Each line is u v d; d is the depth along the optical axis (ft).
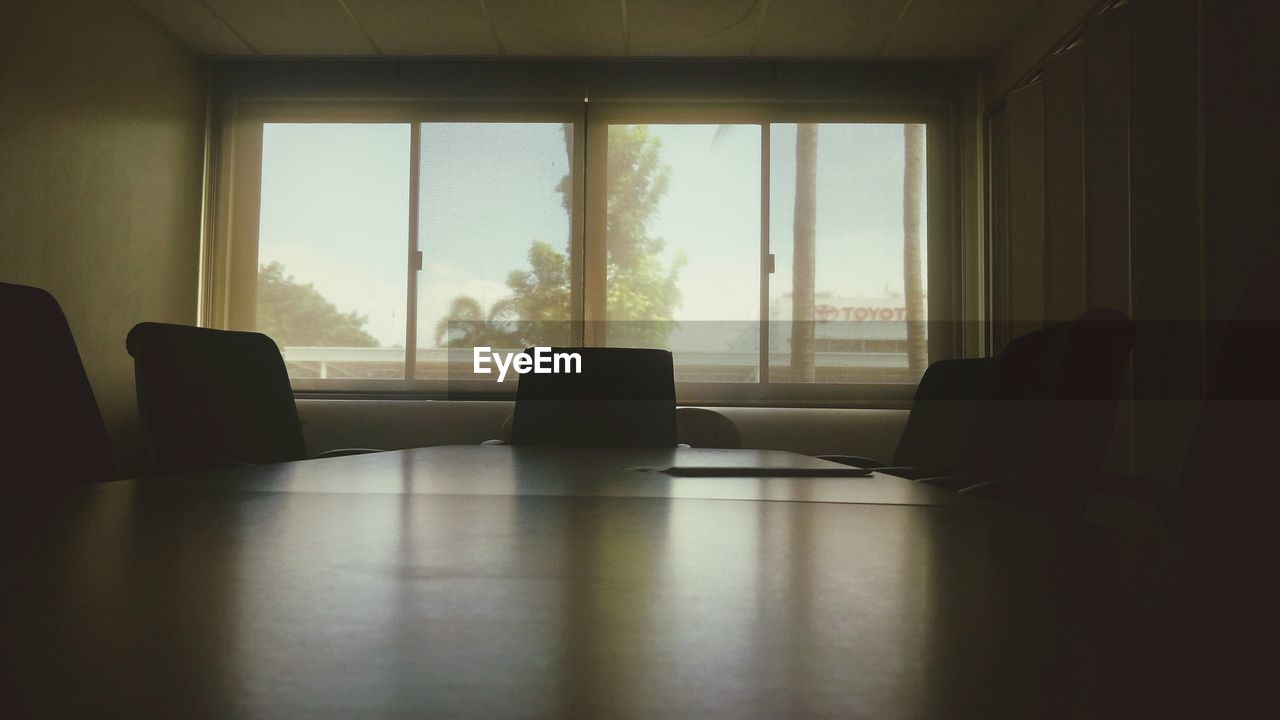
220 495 2.26
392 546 1.32
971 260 13.26
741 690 0.56
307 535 1.46
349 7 11.90
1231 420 3.26
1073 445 4.34
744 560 1.21
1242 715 0.51
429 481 2.85
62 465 4.22
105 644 0.68
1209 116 7.42
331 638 0.71
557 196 13.58
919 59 13.41
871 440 12.82
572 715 0.49
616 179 13.60
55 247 10.53
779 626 0.78
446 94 13.71
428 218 13.58
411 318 13.50
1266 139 7.03
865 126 13.51
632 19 12.14
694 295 13.43
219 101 13.76
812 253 13.37
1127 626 0.79
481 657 0.65
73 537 1.40
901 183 13.41
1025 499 3.66
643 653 0.67
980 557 1.27
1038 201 11.30
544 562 1.17
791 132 13.52
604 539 1.44
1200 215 7.63
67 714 0.49
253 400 6.25
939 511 2.02
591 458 4.54
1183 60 7.93
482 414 12.99
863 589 0.98
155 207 12.46
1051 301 10.46
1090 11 9.93
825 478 3.23
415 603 0.87
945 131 13.44
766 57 13.43
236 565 1.12
